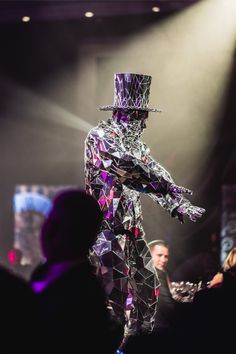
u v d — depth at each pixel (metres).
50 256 3.97
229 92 14.55
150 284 5.12
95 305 3.81
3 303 3.84
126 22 15.11
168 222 13.71
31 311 3.85
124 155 4.91
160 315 6.94
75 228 3.94
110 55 15.40
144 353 5.08
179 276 11.98
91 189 5.08
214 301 5.28
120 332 4.03
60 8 15.15
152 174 4.90
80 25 15.52
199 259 12.03
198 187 14.66
